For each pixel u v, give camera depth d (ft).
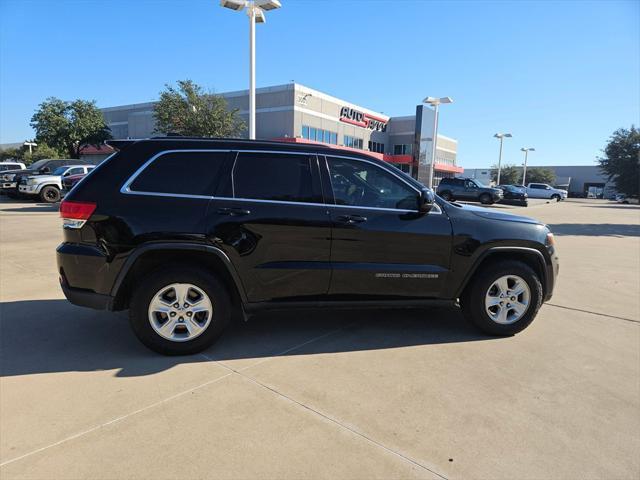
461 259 13.64
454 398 10.42
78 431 8.80
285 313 16.43
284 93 133.39
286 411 9.68
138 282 12.56
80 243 11.92
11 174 75.36
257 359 12.37
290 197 12.75
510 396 10.59
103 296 11.99
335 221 12.78
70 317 15.55
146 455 8.11
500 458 8.27
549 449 8.58
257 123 138.82
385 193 13.57
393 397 10.40
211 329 12.46
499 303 14.26
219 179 12.50
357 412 9.71
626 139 198.18
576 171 316.81
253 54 51.06
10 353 12.47
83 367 11.66
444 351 13.21
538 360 12.71
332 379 11.23
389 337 14.24
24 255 26.71
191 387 10.69
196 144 12.67
